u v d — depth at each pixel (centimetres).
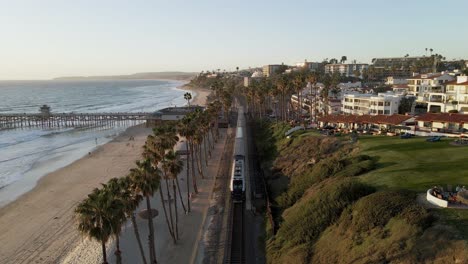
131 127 15138
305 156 6681
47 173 8175
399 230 2988
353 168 4891
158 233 4909
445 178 3881
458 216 2927
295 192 5194
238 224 4869
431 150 5175
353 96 12469
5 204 6241
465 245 2530
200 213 5534
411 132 7625
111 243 4666
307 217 4025
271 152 8250
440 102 10169
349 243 3203
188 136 6069
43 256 4441
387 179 4172
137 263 4222
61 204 6147
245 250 4162
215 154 9500
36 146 11494
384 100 10969
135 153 10012
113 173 7969
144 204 5884
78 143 11925
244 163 7106
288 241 3909
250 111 18075
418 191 3603
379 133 7438
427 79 11856
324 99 14675
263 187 6250
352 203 3809
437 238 2706
